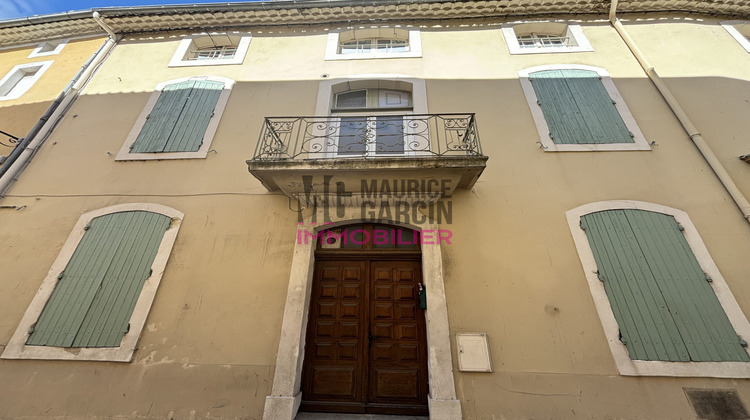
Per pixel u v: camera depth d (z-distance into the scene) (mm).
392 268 4172
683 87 5156
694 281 3568
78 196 4578
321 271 4191
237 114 5289
